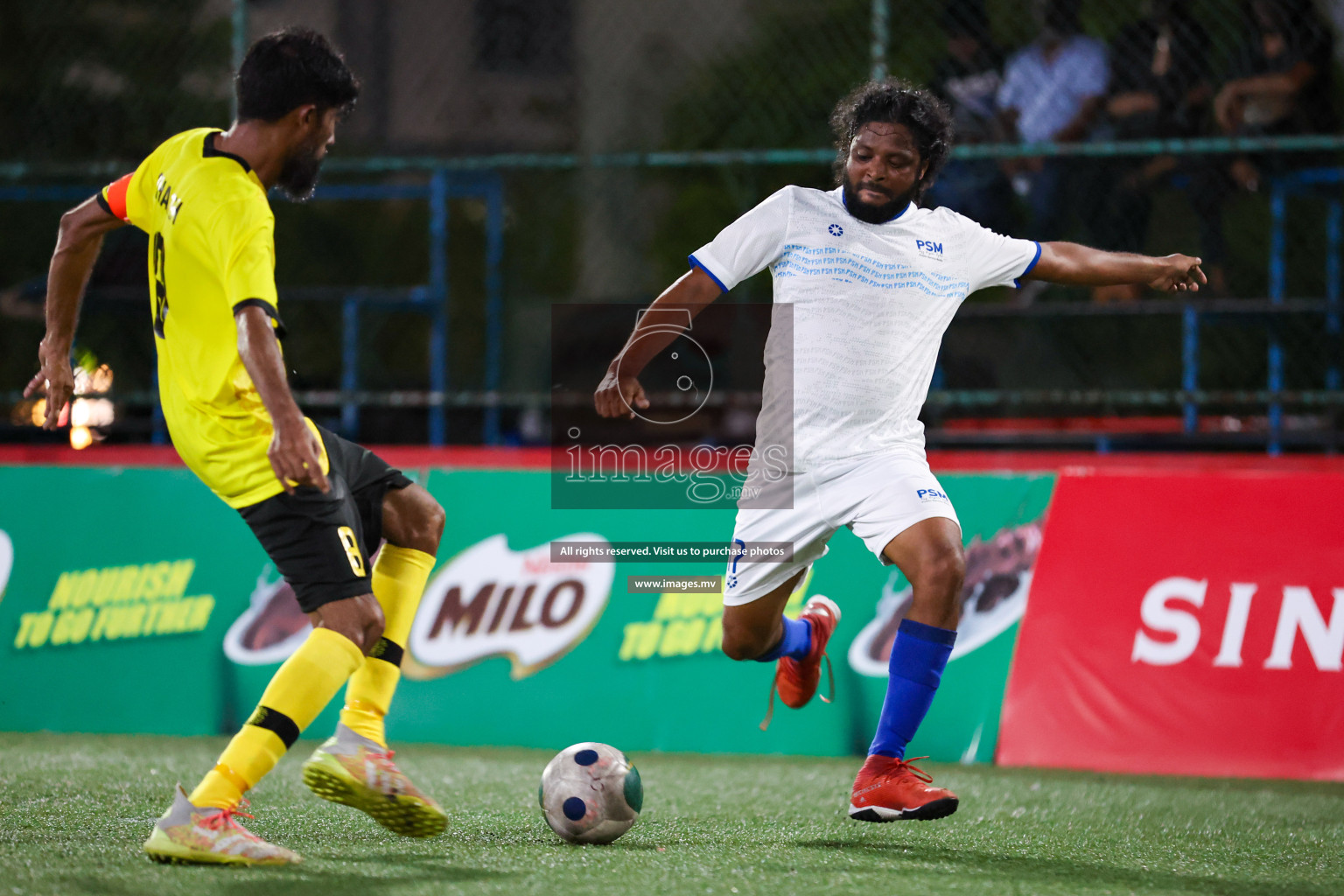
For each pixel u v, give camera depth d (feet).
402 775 33.58
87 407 77.51
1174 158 70.38
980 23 73.15
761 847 36.50
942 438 69.15
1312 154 70.44
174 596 59.41
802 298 39.24
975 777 50.70
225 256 31.24
